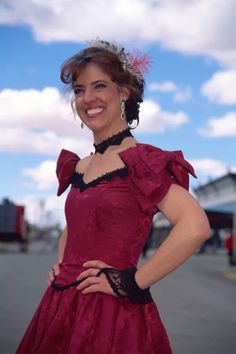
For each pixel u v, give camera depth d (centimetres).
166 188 230
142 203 234
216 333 763
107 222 238
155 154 237
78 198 247
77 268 241
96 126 252
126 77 254
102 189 240
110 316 232
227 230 4850
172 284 1463
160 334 241
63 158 277
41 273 1733
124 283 229
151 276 228
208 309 992
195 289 1355
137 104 261
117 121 255
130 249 238
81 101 255
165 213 232
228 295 1229
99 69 251
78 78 256
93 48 256
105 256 237
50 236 7256
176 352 642
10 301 1030
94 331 232
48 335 238
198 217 226
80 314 234
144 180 232
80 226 242
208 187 6538
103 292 232
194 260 3086
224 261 3020
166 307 1003
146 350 234
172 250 224
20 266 2088
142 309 239
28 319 835
